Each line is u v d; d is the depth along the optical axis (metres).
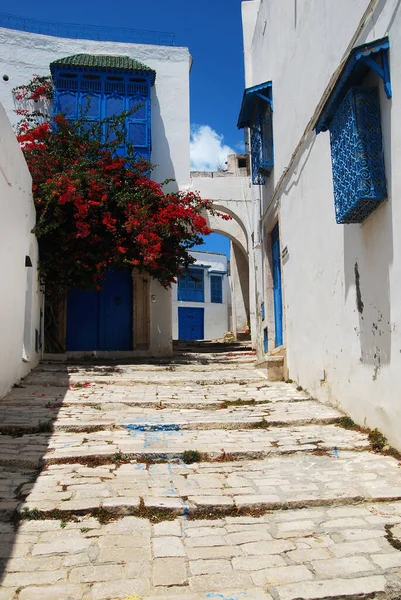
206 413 6.13
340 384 5.92
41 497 3.58
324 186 6.31
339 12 5.68
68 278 11.10
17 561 2.79
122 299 13.34
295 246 7.81
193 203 12.80
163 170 13.83
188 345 15.45
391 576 2.63
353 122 4.58
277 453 4.61
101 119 12.89
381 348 4.74
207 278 28.83
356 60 4.41
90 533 3.14
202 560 2.82
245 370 9.66
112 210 11.22
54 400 6.58
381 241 4.66
